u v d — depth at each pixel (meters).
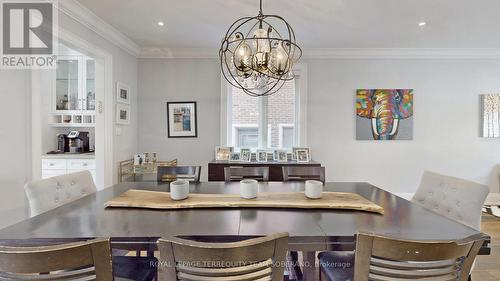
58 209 1.49
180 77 4.05
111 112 3.27
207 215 1.41
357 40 3.54
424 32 3.25
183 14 2.77
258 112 4.08
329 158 4.04
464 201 1.52
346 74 4.01
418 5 2.55
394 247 0.92
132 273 1.36
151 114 4.06
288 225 1.27
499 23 2.97
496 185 4.00
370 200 1.71
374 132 4.00
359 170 4.04
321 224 1.29
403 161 4.03
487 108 3.97
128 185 2.12
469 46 3.77
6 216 1.99
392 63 4.00
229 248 0.85
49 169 3.60
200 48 3.89
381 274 0.99
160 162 3.89
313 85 4.02
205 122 4.06
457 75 3.98
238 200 1.64
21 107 2.10
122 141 3.59
